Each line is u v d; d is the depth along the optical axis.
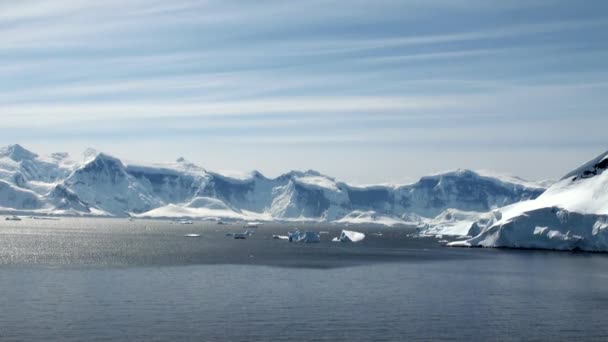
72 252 177.38
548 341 66.44
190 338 65.12
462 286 104.94
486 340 66.31
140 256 164.38
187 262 145.88
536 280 114.38
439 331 69.69
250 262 147.75
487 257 168.25
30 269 125.19
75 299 86.25
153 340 64.25
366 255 178.25
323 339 65.50
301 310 80.12
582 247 186.62
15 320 72.12
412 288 101.62
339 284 105.75
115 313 76.62
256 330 68.81
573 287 105.00
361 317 76.25
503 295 95.12
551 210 195.75
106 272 120.38
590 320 76.38
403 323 73.38
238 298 88.62
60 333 66.44
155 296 89.62
